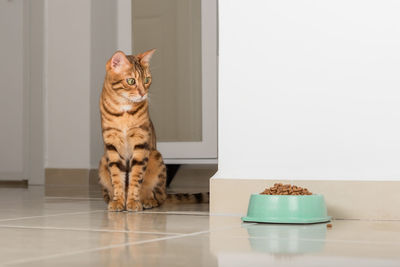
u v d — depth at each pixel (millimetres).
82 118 4457
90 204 2529
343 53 1913
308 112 1953
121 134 2242
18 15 4930
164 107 4098
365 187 1854
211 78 3949
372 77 1879
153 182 2420
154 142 2502
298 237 1407
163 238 1386
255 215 1762
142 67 2268
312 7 1954
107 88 2238
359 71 1894
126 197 2385
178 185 4328
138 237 1405
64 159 4508
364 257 1107
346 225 1680
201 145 3975
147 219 1863
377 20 1877
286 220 1703
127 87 2193
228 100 2061
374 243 1302
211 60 3945
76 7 4484
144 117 2260
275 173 1980
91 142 4422
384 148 1865
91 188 3922
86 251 1179
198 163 3994
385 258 1097
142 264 1027
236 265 1021
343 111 1911
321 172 1925
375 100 1875
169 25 4078
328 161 1929
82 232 1514
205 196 2627
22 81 4934
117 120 2227
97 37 4461
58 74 4539
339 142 1914
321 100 1938
